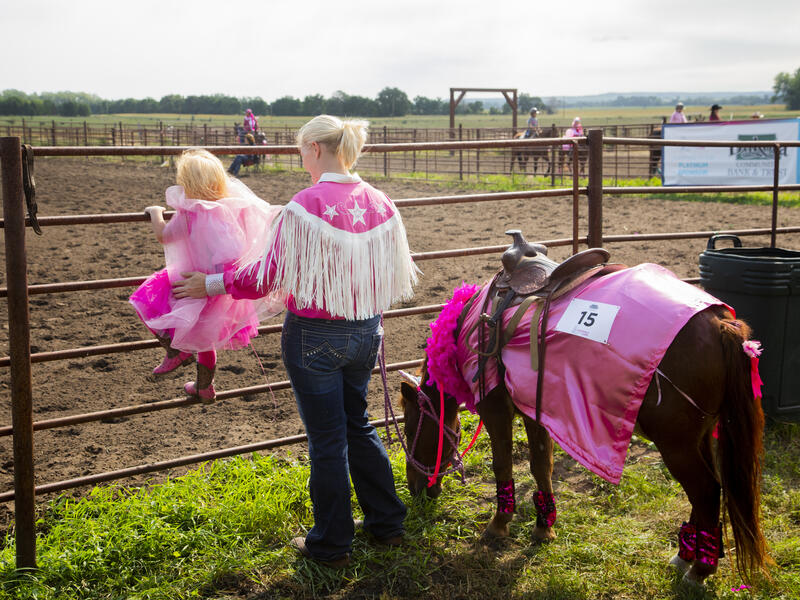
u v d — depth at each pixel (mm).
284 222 2541
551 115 134500
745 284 4047
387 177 20172
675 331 2449
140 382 5242
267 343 6148
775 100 125688
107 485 3783
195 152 2791
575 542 3107
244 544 3076
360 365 2854
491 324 2863
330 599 2789
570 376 2602
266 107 114375
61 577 2885
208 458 3543
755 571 2711
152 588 2824
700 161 15062
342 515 2865
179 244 2713
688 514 3297
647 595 2760
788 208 13062
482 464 3846
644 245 9773
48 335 6172
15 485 2918
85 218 3080
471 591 2818
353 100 112875
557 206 14047
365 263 2645
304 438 3793
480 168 22594
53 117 101812
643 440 4109
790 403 4141
